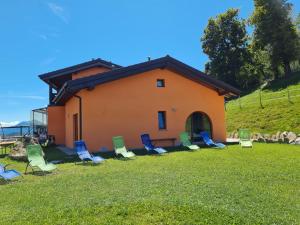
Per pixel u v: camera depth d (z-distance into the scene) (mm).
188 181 9016
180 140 19438
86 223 5887
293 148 16688
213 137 21391
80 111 17797
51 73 23453
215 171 10625
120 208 6520
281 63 43250
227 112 31156
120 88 18750
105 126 18219
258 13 43625
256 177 9656
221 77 53219
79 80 17094
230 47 54031
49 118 24828
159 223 5898
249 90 49344
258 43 44781
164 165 12031
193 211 6340
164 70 20172
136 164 12422
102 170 11180
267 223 5902
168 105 20078
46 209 6703
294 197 7598
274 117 24797
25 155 15062
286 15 42438
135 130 18938
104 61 24453
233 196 7496
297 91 30500
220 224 5836
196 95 21031
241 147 17656
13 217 6301
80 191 8141
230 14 53750
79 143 14297
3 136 28016
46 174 10898
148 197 7266
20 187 8898
